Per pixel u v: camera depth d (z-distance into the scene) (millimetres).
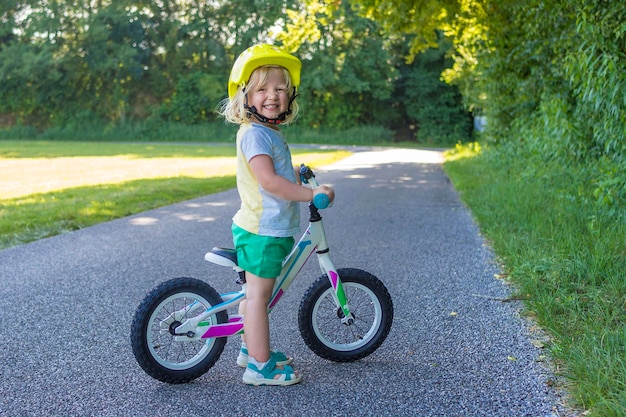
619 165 6121
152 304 3080
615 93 5977
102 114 53188
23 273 5578
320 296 3336
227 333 3203
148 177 15648
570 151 8562
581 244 5109
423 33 13875
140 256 6246
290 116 3084
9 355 3562
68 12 50375
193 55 52125
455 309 4262
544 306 3902
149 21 51250
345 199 10898
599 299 3861
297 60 3035
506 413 2725
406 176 16312
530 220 6711
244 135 3016
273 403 2912
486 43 13422
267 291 3078
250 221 3018
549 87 10859
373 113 50375
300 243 3258
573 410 2691
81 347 3691
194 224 8320
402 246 6520
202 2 51656
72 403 2936
